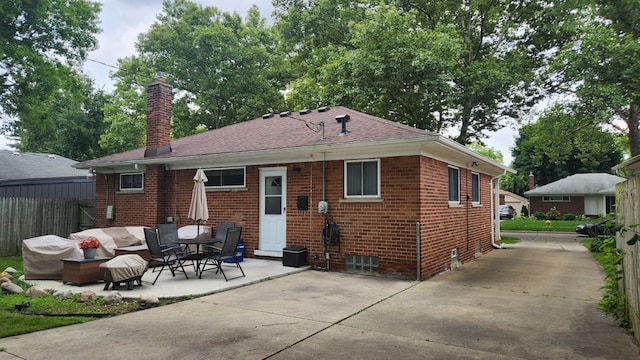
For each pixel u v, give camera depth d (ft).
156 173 39.75
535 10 62.90
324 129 34.53
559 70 61.41
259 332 15.96
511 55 64.59
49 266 26.50
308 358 13.26
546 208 123.65
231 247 26.96
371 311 19.15
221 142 40.50
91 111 117.91
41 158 71.87
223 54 97.55
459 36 60.95
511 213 133.39
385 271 28.19
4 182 54.44
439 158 30.99
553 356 13.62
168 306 20.06
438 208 30.42
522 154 165.99
